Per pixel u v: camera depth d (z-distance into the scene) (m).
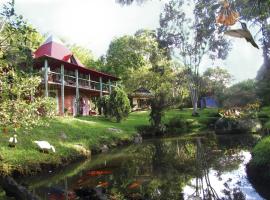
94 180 9.21
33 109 10.64
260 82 20.53
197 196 7.13
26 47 8.01
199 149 15.79
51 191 7.93
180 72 46.94
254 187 7.59
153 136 24.89
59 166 11.65
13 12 7.25
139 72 48.81
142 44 52.28
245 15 5.19
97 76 32.53
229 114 28.27
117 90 25.89
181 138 22.59
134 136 21.25
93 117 26.45
